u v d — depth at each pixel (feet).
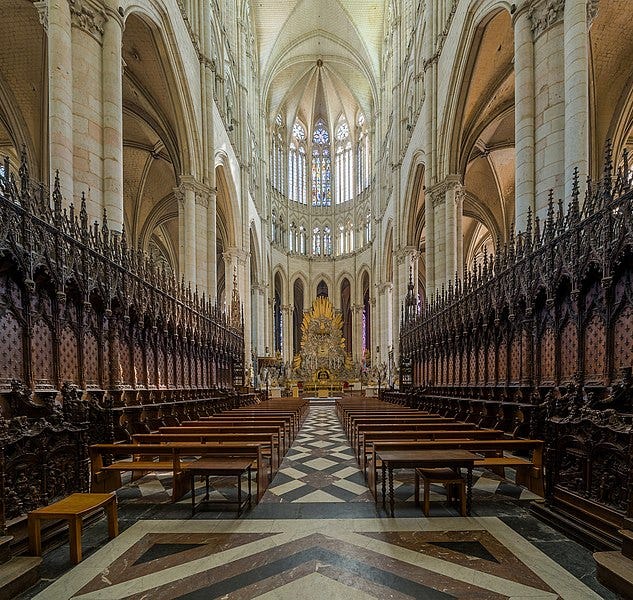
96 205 35.27
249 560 13.76
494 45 56.54
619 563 11.96
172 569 13.23
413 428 26.96
